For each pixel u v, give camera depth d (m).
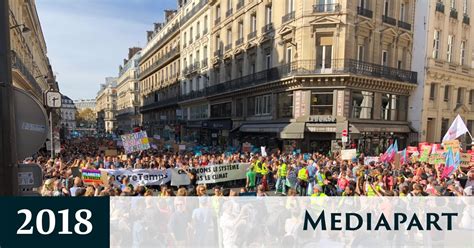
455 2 28.86
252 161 14.86
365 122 22.97
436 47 27.47
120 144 27.80
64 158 18.36
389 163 14.98
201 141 41.66
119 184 11.70
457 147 14.50
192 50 44.72
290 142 23.56
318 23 22.30
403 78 25.53
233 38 33.03
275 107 25.53
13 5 21.67
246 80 29.61
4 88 2.48
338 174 12.83
